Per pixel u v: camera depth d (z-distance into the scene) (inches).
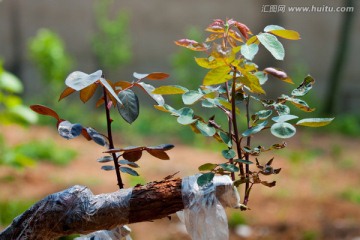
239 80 85.2
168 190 84.7
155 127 586.6
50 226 85.7
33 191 357.4
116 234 91.8
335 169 470.9
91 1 709.3
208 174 82.3
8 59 703.7
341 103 734.5
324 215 348.2
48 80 627.5
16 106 247.0
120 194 85.0
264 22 703.1
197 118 88.5
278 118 82.4
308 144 564.1
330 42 720.3
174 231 306.8
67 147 479.2
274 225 325.7
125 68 716.0
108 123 91.0
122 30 670.5
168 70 719.1
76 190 86.4
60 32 711.1
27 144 454.6
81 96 91.4
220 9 709.9
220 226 84.4
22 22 705.6
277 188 392.5
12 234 86.8
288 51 711.7
